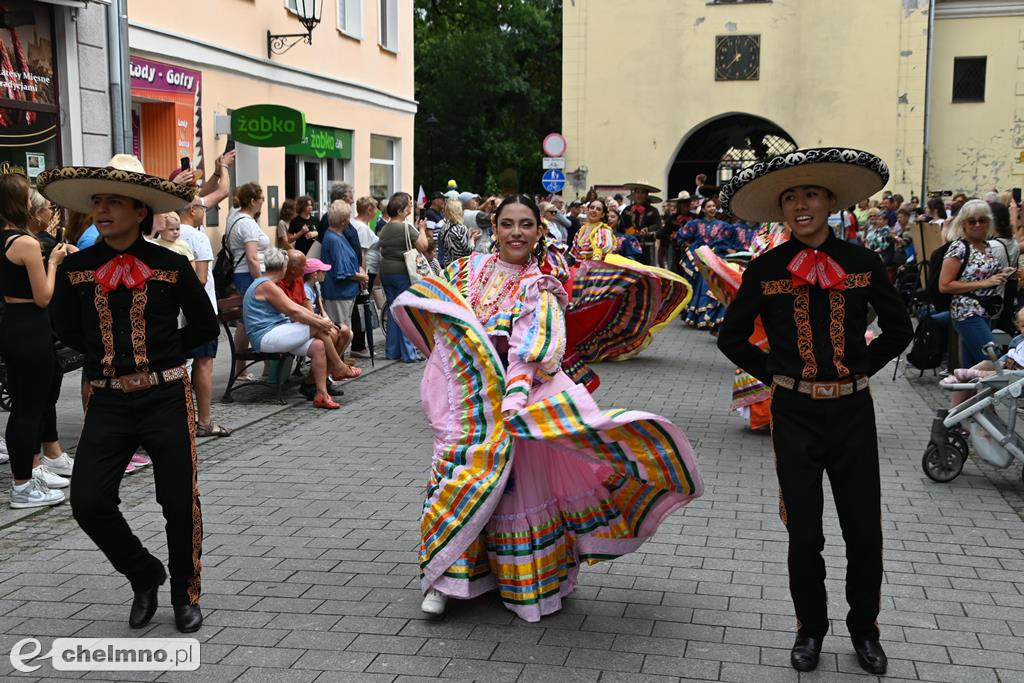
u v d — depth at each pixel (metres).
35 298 6.21
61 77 11.65
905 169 28.19
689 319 16.08
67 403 9.63
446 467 4.72
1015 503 6.77
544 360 4.49
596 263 7.47
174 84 13.77
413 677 4.21
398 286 12.55
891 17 27.91
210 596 5.06
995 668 4.31
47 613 4.87
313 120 18.08
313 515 6.36
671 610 4.91
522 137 42.78
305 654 4.42
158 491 4.59
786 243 4.31
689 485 4.58
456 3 42.12
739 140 30.16
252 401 9.95
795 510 4.20
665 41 29.09
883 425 9.26
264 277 9.80
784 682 4.17
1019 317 7.61
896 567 5.54
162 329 4.54
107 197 4.41
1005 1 28.16
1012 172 28.78
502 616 4.82
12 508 6.43
